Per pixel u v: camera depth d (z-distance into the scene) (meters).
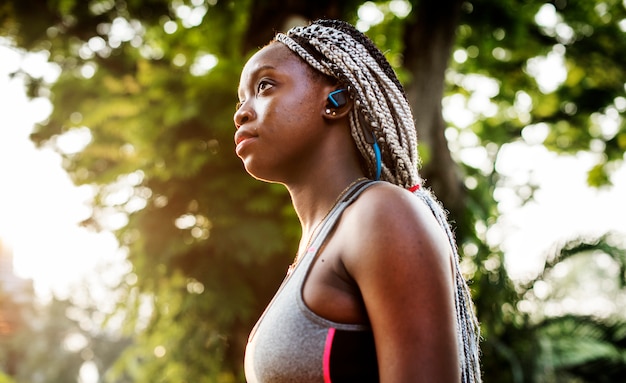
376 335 1.05
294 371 1.09
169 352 6.86
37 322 26.30
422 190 1.37
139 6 9.48
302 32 1.33
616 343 9.50
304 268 1.16
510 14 10.04
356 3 8.33
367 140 1.29
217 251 6.57
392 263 1.05
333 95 1.29
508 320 8.94
